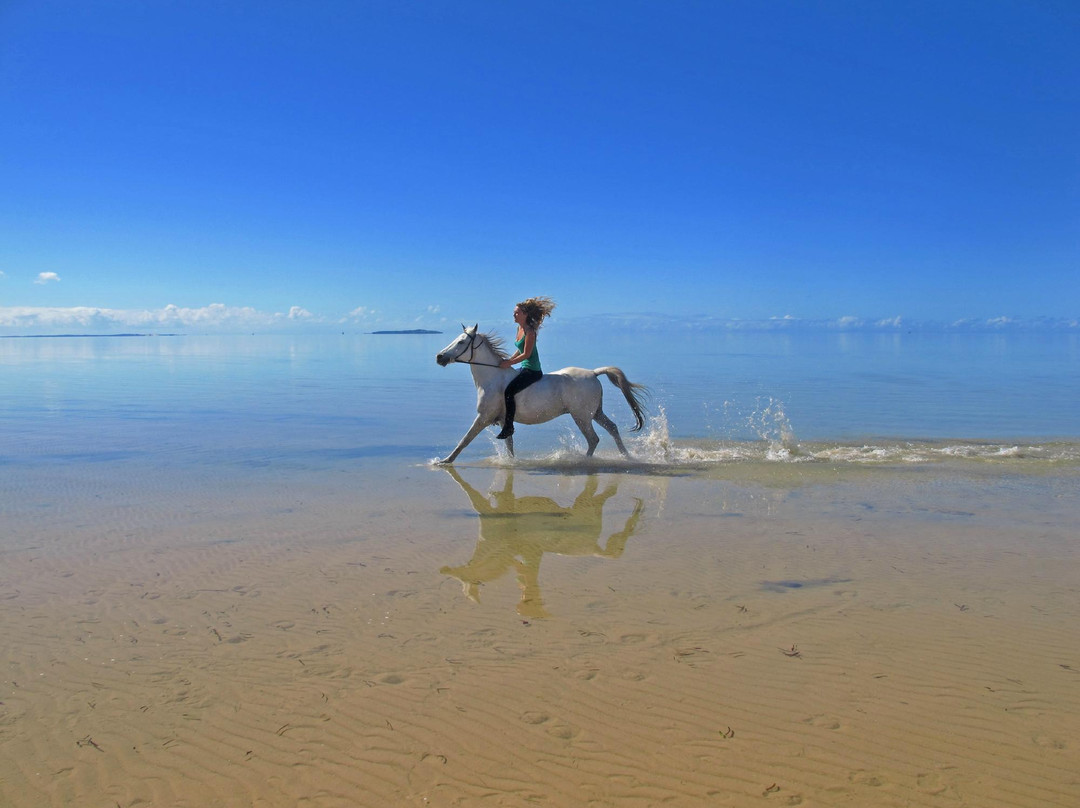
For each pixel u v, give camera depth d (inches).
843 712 147.0
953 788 123.0
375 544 266.5
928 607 202.1
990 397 836.6
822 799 120.6
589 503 334.3
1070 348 2647.6
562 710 148.3
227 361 1831.9
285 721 144.3
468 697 153.4
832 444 515.5
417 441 534.0
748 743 136.5
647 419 657.6
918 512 314.0
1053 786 123.2
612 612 200.2
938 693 154.1
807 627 189.0
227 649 176.7
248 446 503.8
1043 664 167.2
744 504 331.9
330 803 120.2
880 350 2463.1
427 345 3639.3
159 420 644.1
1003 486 369.4
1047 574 229.0
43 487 364.8
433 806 119.3
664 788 123.8
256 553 254.1
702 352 2292.1
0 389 975.0
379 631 187.6
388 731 140.7
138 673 164.2
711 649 176.1
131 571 234.4
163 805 119.6
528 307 446.3
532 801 120.6
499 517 307.7
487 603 207.3
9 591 215.8
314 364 1679.4
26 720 144.6
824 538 273.3
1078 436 553.6
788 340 4313.5
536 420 448.1
